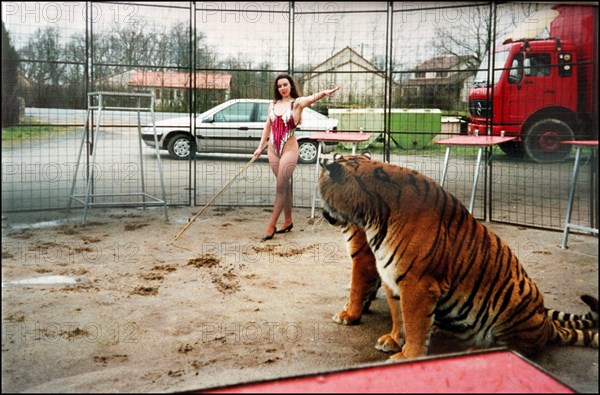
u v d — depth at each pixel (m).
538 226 6.81
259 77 10.66
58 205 7.86
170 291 4.47
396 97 11.87
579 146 5.62
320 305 4.18
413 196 2.95
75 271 4.97
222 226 7.06
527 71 10.65
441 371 2.05
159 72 9.40
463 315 3.03
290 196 6.72
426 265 2.89
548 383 1.98
